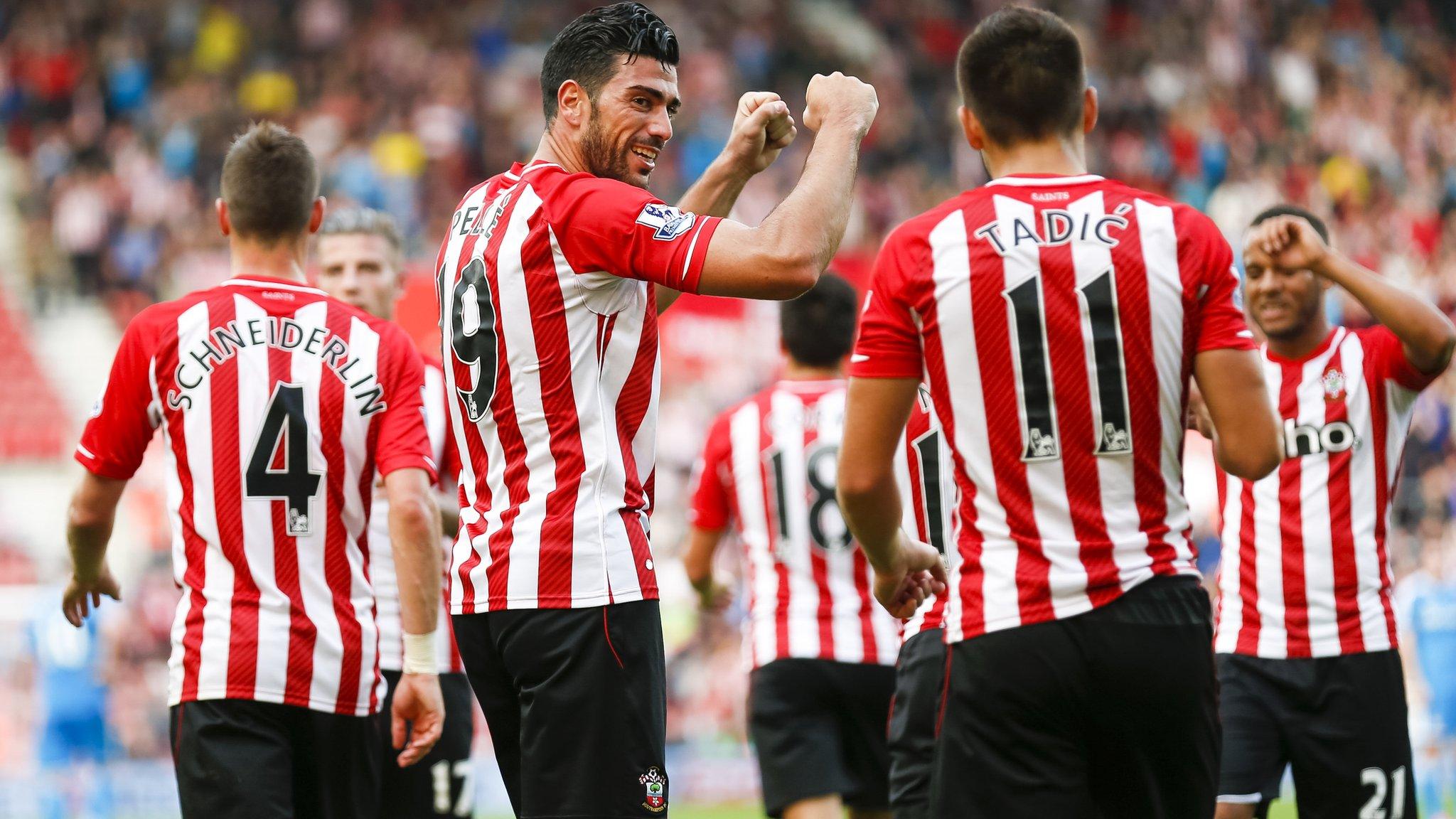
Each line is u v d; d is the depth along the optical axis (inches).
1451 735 1141.1
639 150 440.1
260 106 2650.1
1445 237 2807.6
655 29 441.4
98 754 1439.5
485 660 440.5
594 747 418.0
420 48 2824.8
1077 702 396.2
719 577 800.9
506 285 425.1
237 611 490.9
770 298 409.7
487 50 2876.5
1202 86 3048.7
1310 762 640.4
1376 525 642.2
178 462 500.4
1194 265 401.7
